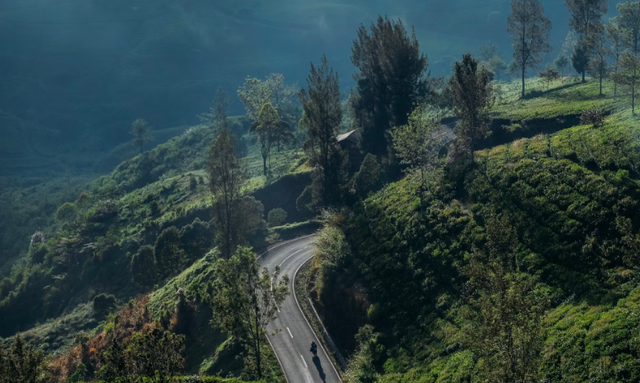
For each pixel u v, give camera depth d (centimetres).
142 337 3256
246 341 5256
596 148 4978
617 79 5972
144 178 17662
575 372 3083
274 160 13112
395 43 8462
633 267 3519
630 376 2852
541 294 3891
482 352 2838
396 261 5456
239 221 7406
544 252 4234
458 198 5744
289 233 8312
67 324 8231
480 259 3662
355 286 5509
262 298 4744
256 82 15525
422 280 4997
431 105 9275
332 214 6988
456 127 6931
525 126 7262
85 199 13900
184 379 4350
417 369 4112
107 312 7975
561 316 3616
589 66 8525
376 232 6088
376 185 7956
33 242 13700
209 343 5672
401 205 6222
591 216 4200
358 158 9256
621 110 6378
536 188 4934
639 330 3038
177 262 8162
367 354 4581
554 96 8975
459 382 3628
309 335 5431
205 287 6544
